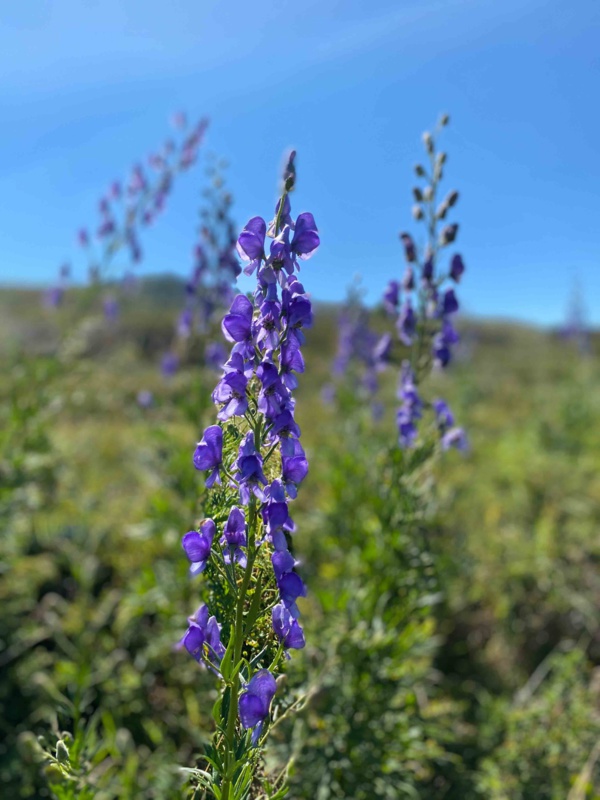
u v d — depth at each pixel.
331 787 0.64
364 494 1.03
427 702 0.88
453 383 3.06
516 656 1.06
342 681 0.70
